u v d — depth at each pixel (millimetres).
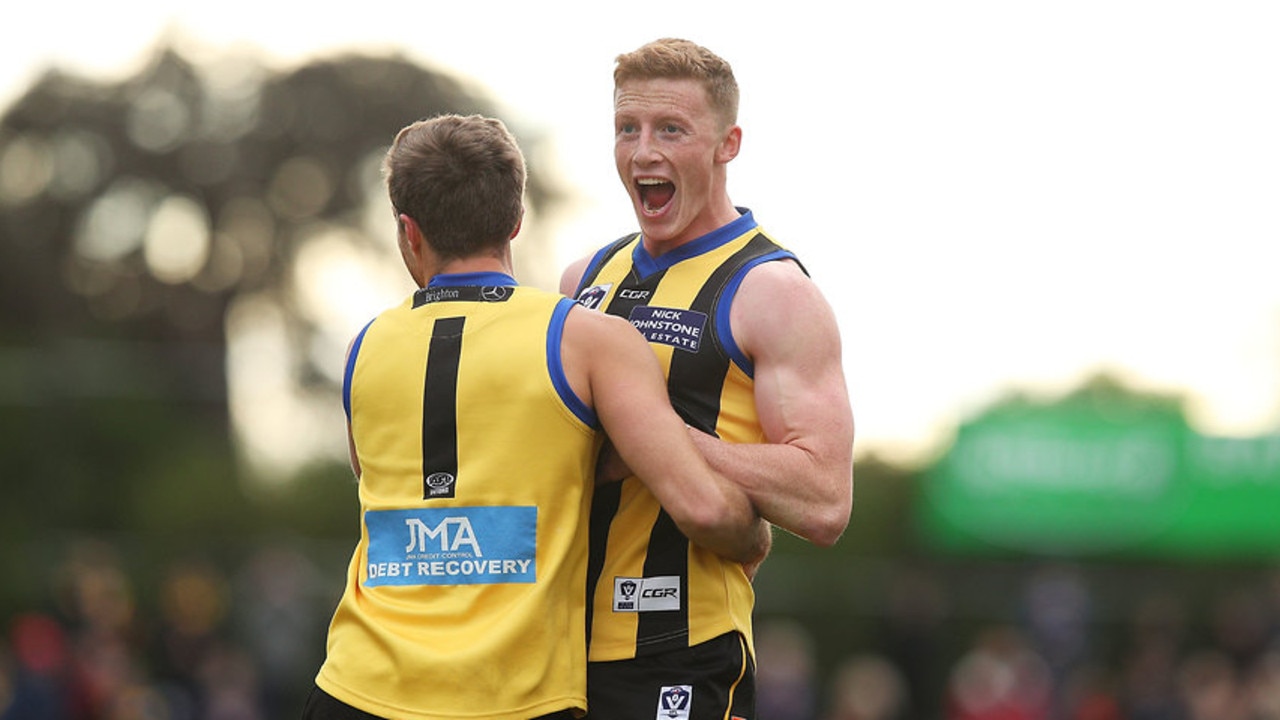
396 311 15391
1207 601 71188
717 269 16188
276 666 47469
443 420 14781
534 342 14773
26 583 63719
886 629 57719
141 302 125188
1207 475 69312
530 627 14391
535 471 14641
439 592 14594
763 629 64562
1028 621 60812
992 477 71312
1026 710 55000
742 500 14977
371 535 15008
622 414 14734
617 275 16844
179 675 45188
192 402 81125
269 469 84688
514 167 15328
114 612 44094
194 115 125875
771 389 15633
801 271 16141
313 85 125188
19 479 71188
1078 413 70938
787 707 50281
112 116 124688
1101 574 72062
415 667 14328
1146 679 58000
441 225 15141
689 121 16016
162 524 78562
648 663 15508
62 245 124312
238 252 125312
